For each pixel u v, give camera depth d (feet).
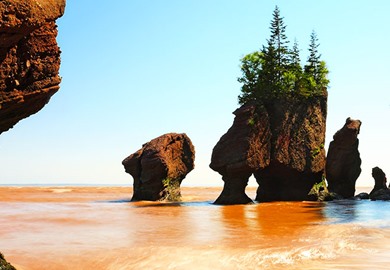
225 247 55.57
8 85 30.45
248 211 120.16
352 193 207.72
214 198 216.13
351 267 45.32
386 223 82.74
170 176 184.75
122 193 297.12
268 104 179.63
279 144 172.14
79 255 50.47
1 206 130.93
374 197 191.21
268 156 168.25
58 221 87.97
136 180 187.93
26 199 182.19
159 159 178.09
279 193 181.57
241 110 165.68
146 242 60.08
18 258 48.42
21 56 30.66
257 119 164.25
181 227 79.36
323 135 186.09
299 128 178.40
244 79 191.52
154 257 49.44
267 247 55.67
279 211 120.26
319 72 194.29
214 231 72.79
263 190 183.11
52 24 32.35
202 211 120.98
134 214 109.09
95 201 174.81
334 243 58.70
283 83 184.24
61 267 44.93
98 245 57.47
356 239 62.54
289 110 177.99
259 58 190.49
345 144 201.26
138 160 187.73
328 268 44.78
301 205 148.36
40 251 52.75
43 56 32.27
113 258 48.96
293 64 195.52
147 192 180.86
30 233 69.15
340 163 201.98
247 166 157.69
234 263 47.06
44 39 31.78
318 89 191.01
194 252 52.06
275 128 174.09
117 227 79.00
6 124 34.35
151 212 116.06
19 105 32.45
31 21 28.55
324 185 183.42
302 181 179.42
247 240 61.98
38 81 32.37
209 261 47.75
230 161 160.35
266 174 179.01
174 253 51.60
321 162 181.57
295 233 69.46
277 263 47.19
